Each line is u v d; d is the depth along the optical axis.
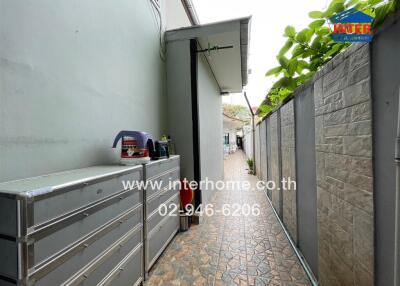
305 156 2.13
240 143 25.78
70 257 1.13
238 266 2.19
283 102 2.89
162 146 2.51
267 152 4.69
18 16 1.23
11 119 1.19
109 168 1.71
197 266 2.20
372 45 1.02
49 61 1.42
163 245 2.39
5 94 1.16
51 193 1.02
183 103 3.45
